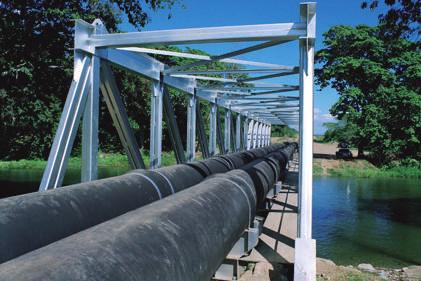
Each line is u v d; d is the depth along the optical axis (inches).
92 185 154.1
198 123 400.8
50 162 175.2
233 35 183.0
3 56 458.0
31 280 65.0
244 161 400.8
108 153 1360.7
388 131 1403.8
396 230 447.8
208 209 135.0
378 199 702.5
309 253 177.0
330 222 487.8
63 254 76.3
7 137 693.9
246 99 489.4
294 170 717.9
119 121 223.8
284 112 745.0
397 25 503.8
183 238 105.7
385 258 339.3
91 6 513.7
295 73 282.8
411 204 643.5
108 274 75.4
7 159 1201.4
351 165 1359.5
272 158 438.9
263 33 180.2
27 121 585.9
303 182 179.3
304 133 179.2
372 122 1392.7
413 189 873.5
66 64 509.0
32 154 1206.9
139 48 225.9
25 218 113.1
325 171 1273.4
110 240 86.6
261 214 330.3
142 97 1087.0
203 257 112.5
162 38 188.5
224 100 514.9
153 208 117.3
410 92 1355.8
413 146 1400.1
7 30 454.0
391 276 286.0
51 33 483.8
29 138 1123.9
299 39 178.9
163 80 271.4
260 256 215.2
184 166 247.4
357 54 1471.5
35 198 125.0
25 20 466.0
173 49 1102.4
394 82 1409.9
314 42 177.0
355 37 1449.3
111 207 148.9
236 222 155.3
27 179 839.1
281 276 191.8
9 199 120.0
